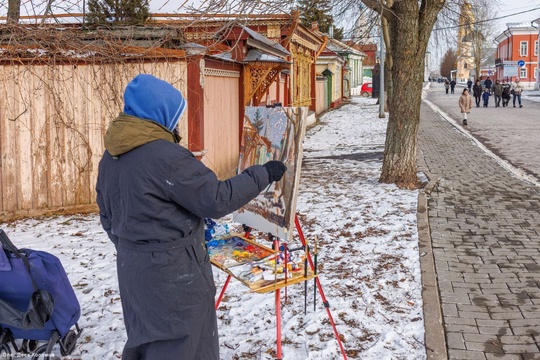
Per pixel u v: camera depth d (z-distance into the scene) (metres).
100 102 8.42
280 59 11.57
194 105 8.61
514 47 78.88
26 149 8.27
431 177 10.99
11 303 3.71
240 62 11.20
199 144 8.70
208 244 4.03
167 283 2.70
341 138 20.06
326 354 4.07
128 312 2.85
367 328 4.49
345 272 5.75
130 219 2.70
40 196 8.40
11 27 8.03
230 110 10.98
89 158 8.51
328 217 7.94
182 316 2.73
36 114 8.27
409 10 9.69
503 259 6.31
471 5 14.48
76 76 8.32
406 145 10.21
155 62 8.48
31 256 3.74
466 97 24.89
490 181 11.12
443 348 4.18
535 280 5.65
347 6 11.73
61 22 9.40
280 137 3.64
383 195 9.34
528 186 10.61
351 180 11.03
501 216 8.25
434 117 30.11
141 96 2.73
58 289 3.83
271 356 4.03
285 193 3.52
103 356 4.05
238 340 4.30
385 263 6.02
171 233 2.71
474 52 57.09
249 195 2.78
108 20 9.00
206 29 8.28
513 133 21.42
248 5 6.53
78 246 6.76
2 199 8.23
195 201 2.64
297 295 5.12
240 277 3.54
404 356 4.07
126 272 2.75
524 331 4.51
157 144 2.69
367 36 14.65
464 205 8.95
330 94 35.56
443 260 6.28
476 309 4.95
